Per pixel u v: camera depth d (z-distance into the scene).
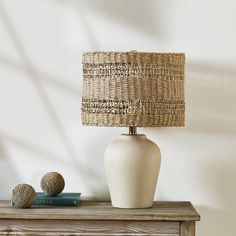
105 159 2.44
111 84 2.28
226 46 2.67
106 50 2.69
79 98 2.71
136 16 2.69
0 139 2.73
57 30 2.71
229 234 2.69
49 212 2.30
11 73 2.71
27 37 2.71
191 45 2.68
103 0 2.69
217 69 2.68
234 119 2.68
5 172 2.73
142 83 2.27
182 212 2.30
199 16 2.67
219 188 2.69
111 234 2.28
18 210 2.34
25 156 2.72
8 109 2.72
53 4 2.70
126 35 2.69
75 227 2.29
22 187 2.40
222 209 2.69
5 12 2.71
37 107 2.71
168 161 2.69
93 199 2.71
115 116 2.27
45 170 2.72
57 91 2.71
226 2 2.67
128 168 2.38
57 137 2.71
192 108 2.68
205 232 2.69
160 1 2.68
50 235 2.29
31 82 2.71
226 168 2.68
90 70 2.32
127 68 2.27
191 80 2.68
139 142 2.40
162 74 2.28
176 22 2.68
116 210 2.36
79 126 2.71
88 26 2.70
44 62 2.71
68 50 2.70
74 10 2.70
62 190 2.53
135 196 2.40
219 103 2.68
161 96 2.28
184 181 2.69
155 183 2.44
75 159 2.71
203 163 2.69
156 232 2.27
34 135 2.72
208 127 2.68
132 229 2.28
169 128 2.69
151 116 2.27
